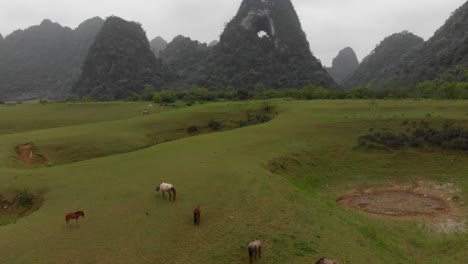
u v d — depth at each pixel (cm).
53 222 2261
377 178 3912
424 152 4459
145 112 9062
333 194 3491
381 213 3009
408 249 2314
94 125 6319
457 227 2686
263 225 2192
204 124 6769
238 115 7194
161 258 1833
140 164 3491
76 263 1786
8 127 7369
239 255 1877
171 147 4219
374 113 6034
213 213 2344
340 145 4609
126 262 1797
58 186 2955
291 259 1866
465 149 4391
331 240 2095
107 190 2802
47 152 4666
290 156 4012
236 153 3881
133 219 2264
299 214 2384
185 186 2825
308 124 5469
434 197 3419
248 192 2692
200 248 1928
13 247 1939
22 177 3181
